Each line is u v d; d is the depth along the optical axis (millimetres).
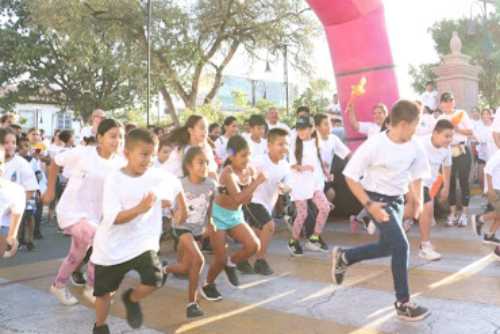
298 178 6070
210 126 9266
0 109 31047
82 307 4270
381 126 6652
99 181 4328
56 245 7531
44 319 3957
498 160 5551
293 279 4922
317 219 6215
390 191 3891
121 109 31000
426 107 8695
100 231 3303
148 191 3264
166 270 4203
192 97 22781
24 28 30125
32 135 10602
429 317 3699
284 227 7980
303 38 22500
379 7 7922
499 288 4344
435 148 5777
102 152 4363
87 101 29719
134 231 3307
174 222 4086
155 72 21734
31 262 6250
